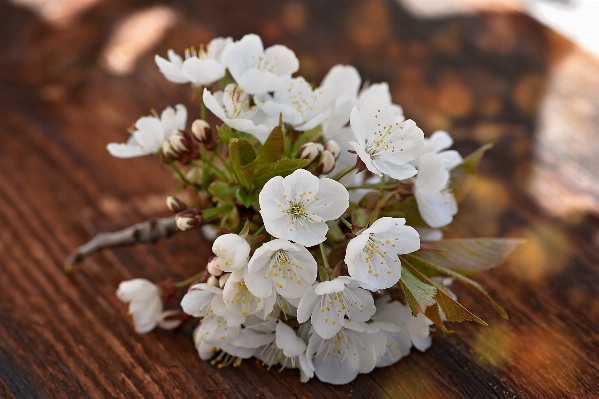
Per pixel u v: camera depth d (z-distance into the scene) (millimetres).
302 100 388
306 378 386
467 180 406
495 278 435
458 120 510
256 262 359
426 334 384
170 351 406
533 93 524
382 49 552
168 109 401
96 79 534
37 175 483
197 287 370
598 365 398
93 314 422
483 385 390
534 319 417
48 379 396
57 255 448
